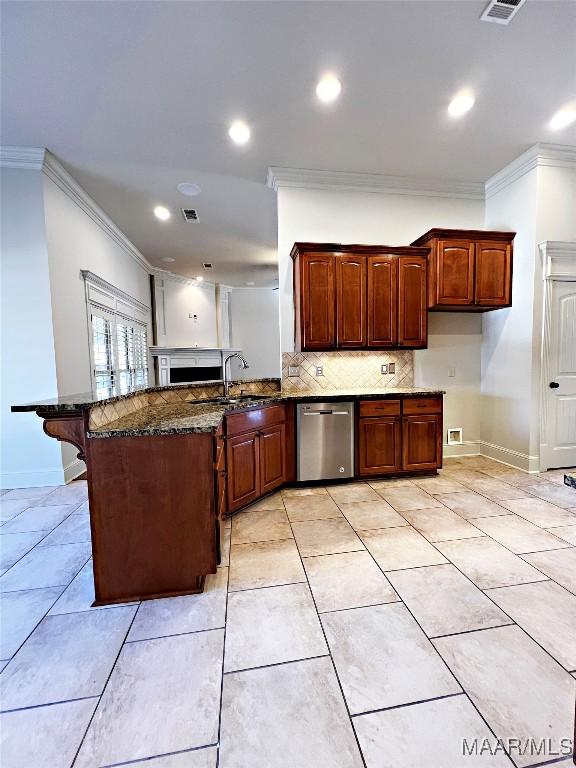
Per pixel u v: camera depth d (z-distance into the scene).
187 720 1.15
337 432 3.16
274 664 1.35
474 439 4.10
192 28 1.97
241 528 2.41
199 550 1.77
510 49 2.15
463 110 2.69
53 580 1.92
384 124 2.82
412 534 2.30
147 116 2.67
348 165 3.41
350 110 2.65
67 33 1.98
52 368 3.28
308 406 3.11
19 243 3.18
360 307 3.37
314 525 2.45
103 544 1.72
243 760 1.03
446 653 1.38
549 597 1.69
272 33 2.00
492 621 1.54
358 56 2.17
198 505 1.76
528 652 1.38
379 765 1.01
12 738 1.11
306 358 3.69
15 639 1.50
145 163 3.29
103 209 4.20
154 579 1.76
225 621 1.58
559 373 3.49
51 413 1.68
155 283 6.72
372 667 1.32
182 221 4.57
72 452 3.56
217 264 6.48
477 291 3.49
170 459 1.74
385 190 3.70
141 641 1.48
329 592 1.75
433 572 1.90
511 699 1.19
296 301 3.45
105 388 4.42
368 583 1.81
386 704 1.18
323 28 1.98
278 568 1.95
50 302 3.25
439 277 3.42
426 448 3.33
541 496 2.91
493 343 3.88
